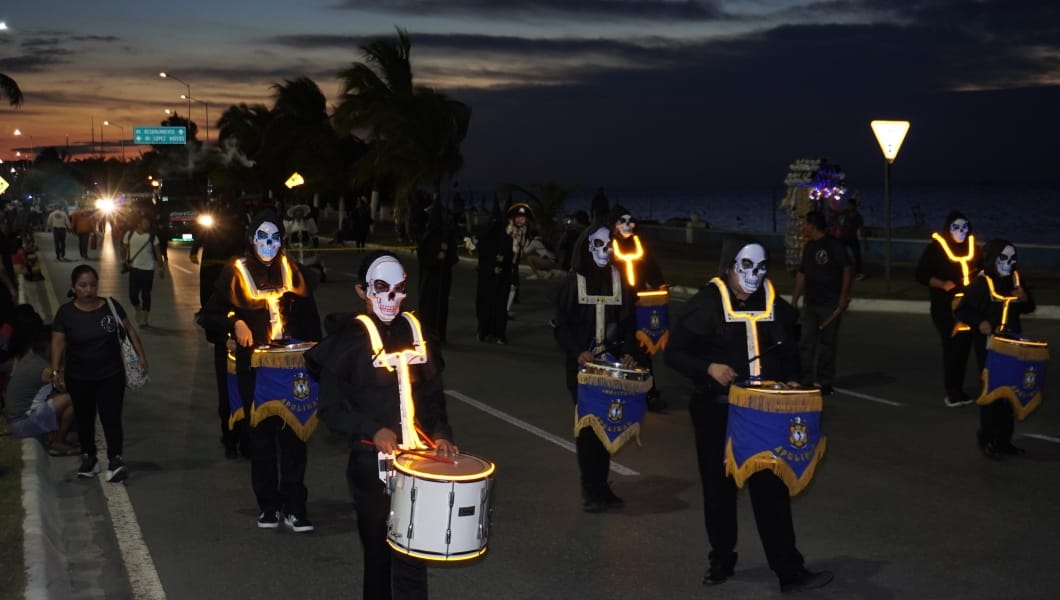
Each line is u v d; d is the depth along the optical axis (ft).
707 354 20.63
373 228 173.06
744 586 21.33
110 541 24.53
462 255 118.01
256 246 26.04
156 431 35.27
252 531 25.04
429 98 142.51
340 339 17.54
